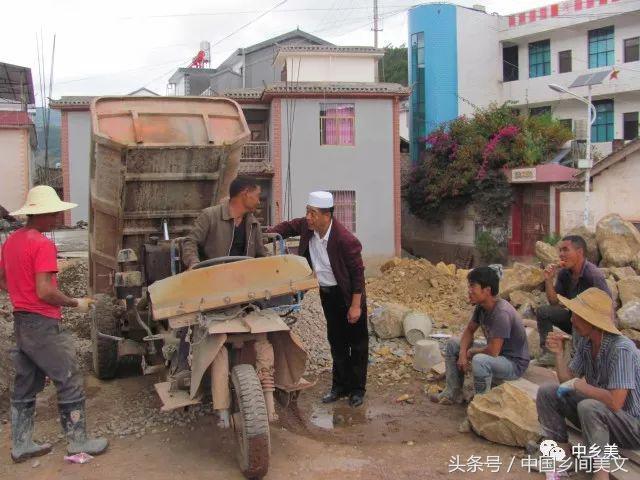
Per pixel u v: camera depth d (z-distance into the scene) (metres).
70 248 15.23
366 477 4.34
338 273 5.81
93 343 6.73
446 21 29.53
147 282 5.95
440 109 29.70
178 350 4.95
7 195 24.05
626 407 4.13
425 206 27.30
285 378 4.80
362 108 23.06
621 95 27.27
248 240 5.23
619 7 26.34
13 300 4.58
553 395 4.52
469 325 5.75
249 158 23.66
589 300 4.20
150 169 5.89
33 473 4.45
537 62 29.97
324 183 23.08
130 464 4.55
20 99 27.59
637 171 18.41
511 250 23.50
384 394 6.33
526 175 21.89
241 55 32.38
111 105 6.18
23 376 4.66
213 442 4.94
